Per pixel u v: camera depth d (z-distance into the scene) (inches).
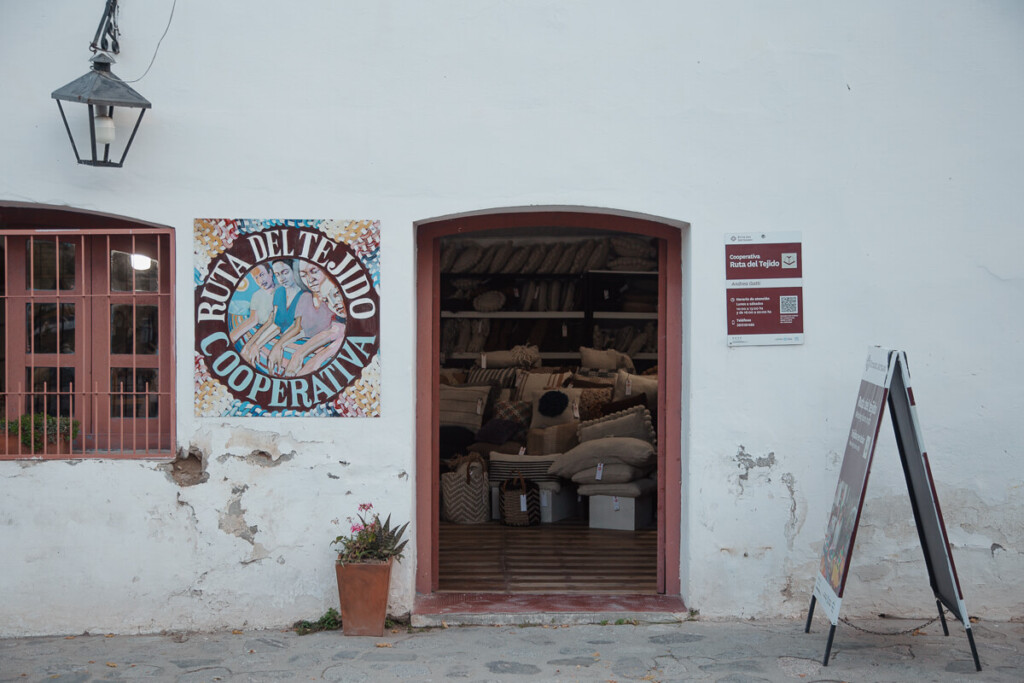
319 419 202.8
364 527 200.5
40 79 201.3
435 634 198.7
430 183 204.7
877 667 176.6
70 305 213.0
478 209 205.0
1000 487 206.7
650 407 325.1
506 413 332.8
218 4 203.0
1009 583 206.4
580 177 205.8
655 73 206.5
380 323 203.8
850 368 206.5
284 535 202.4
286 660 181.8
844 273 206.8
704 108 206.7
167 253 209.8
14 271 211.8
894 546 207.0
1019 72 207.2
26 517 199.5
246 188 202.8
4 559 199.3
